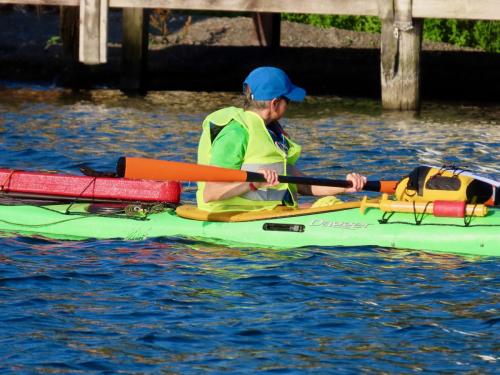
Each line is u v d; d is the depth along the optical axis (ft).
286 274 78.23
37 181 93.71
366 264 80.53
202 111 172.35
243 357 62.54
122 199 92.63
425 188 84.58
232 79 211.20
